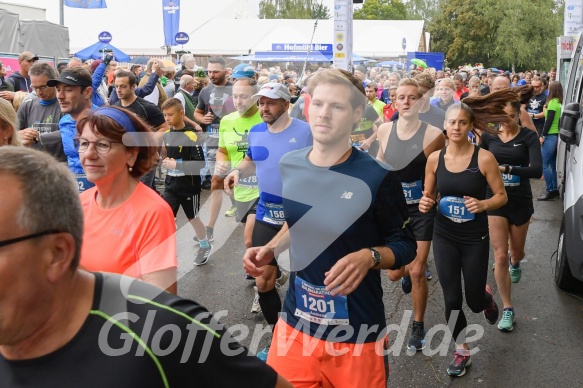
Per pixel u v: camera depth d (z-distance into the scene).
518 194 4.50
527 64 49.00
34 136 3.80
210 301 4.52
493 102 3.59
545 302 4.71
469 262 3.54
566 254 4.54
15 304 1.10
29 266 1.10
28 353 1.17
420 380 3.53
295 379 2.25
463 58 51.97
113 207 2.14
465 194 3.50
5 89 7.38
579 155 4.75
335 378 2.23
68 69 3.66
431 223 3.75
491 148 4.54
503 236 4.19
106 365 1.15
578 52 7.65
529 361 3.73
